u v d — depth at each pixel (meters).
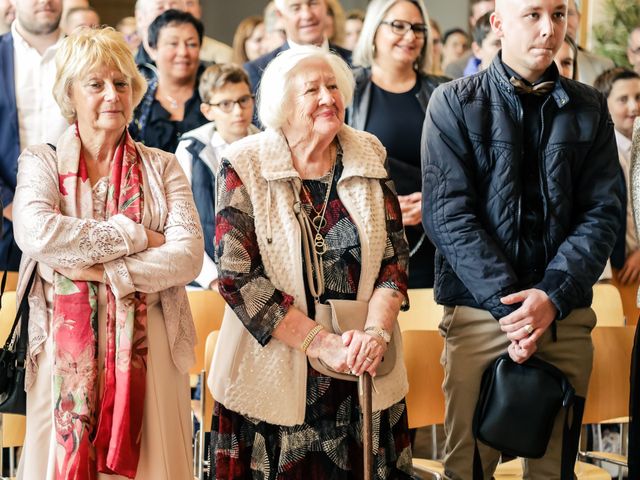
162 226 3.05
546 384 3.29
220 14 5.32
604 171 3.49
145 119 5.17
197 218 3.10
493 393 3.32
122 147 3.08
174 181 3.13
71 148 3.04
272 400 2.83
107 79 3.00
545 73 3.46
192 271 2.99
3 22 5.05
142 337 2.94
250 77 5.32
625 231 5.60
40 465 2.96
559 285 3.29
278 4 5.32
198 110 5.16
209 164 4.93
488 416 3.32
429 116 3.51
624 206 5.61
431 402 3.57
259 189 2.90
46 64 5.07
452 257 3.37
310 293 2.87
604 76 5.89
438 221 3.41
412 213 4.90
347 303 2.86
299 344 2.81
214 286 4.69
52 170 3.02
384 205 2.99
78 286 2.91
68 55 3.02
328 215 2.91
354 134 3.04
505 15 3.44
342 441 2.85
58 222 2.89
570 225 3.45
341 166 2.97
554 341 3.38
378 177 2.97
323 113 2.88
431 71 5.09
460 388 3.45
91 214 3.00
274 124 2.95
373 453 2.85
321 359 2.80
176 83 5.19
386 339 2.81
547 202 3.40
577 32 5.88
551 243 3.39
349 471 2.87
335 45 5.38
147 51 5.22
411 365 3.54
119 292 2.90
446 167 3.41
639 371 3.29
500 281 3.28
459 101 3.45
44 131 5.07
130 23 5.24
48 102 5.07
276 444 2.85
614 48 5.90
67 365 2.90
